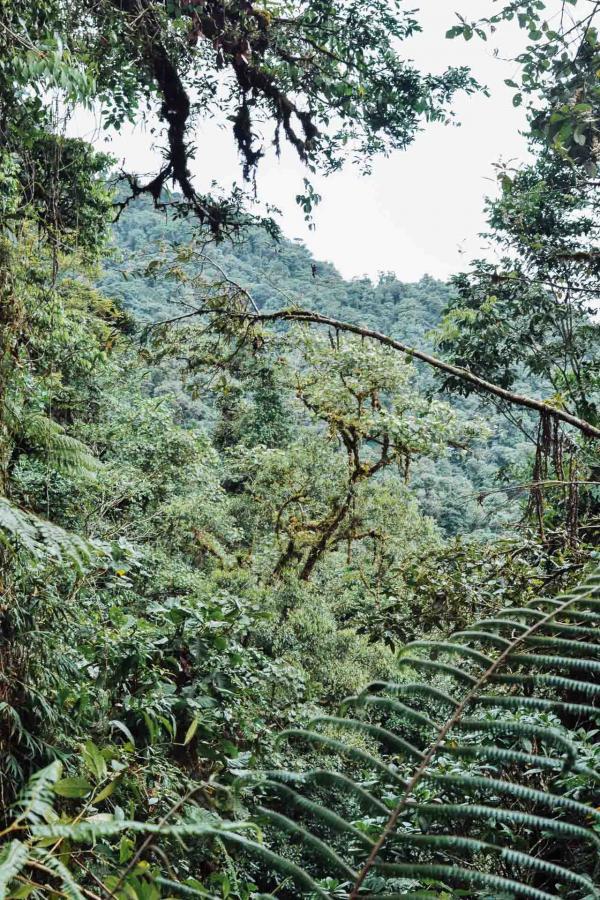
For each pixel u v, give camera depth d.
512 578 4.21
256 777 0.90
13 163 4.68
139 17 5.71
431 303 49.03
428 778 0.90
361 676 11.81
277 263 41.28
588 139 5.39
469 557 4.54
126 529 12.02
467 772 2.70
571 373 10.16
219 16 6.54
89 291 10.86
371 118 7.61
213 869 2.69
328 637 12.09
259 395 17.56
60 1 4.70
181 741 3.56
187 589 11.66
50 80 3.80
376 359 8.93
